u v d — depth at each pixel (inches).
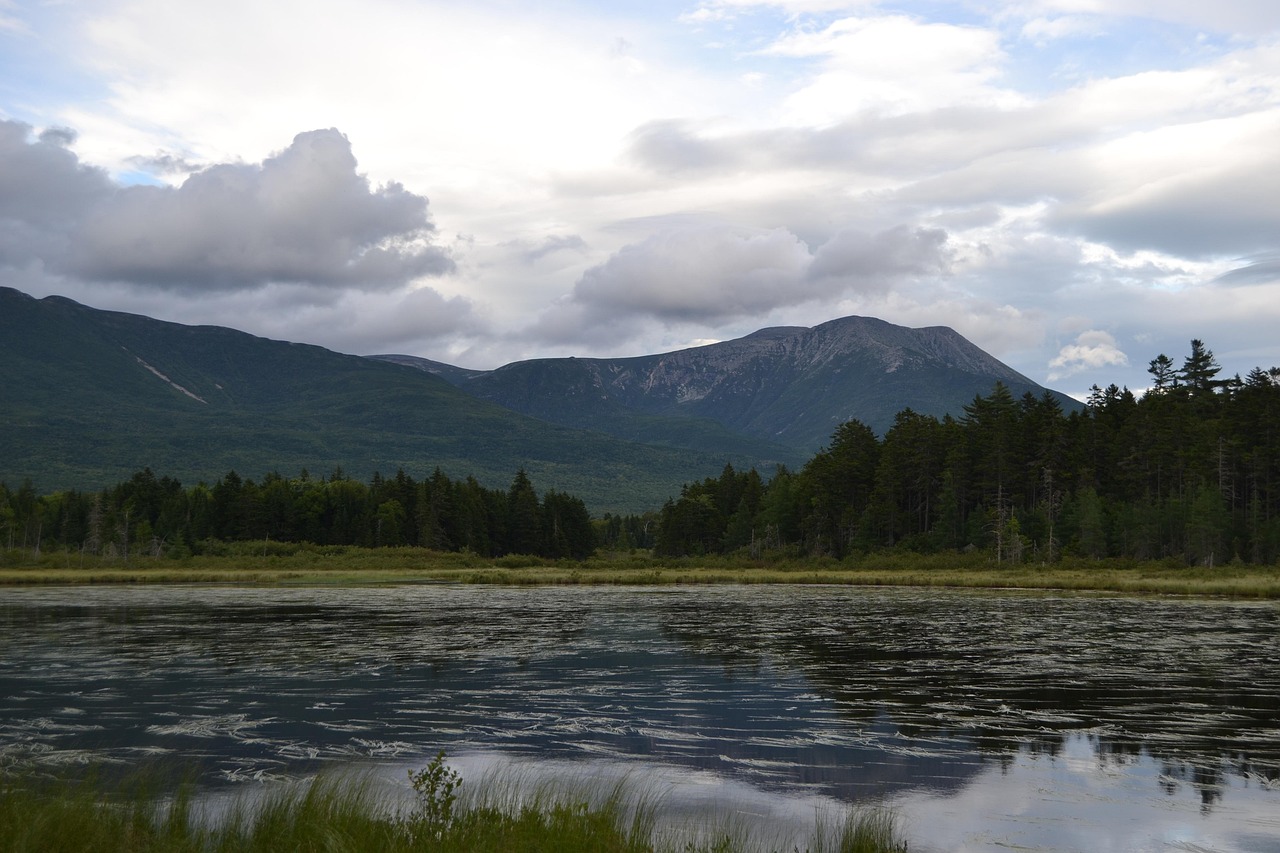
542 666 1419.8
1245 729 988.6
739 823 675.4
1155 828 678.5
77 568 4906.5
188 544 6048.2
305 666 1417.3
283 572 4532.5
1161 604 2613.2
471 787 756.6
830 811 711.1
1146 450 5172.2
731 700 1152.8
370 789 720.3
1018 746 917.8
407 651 1588.3
